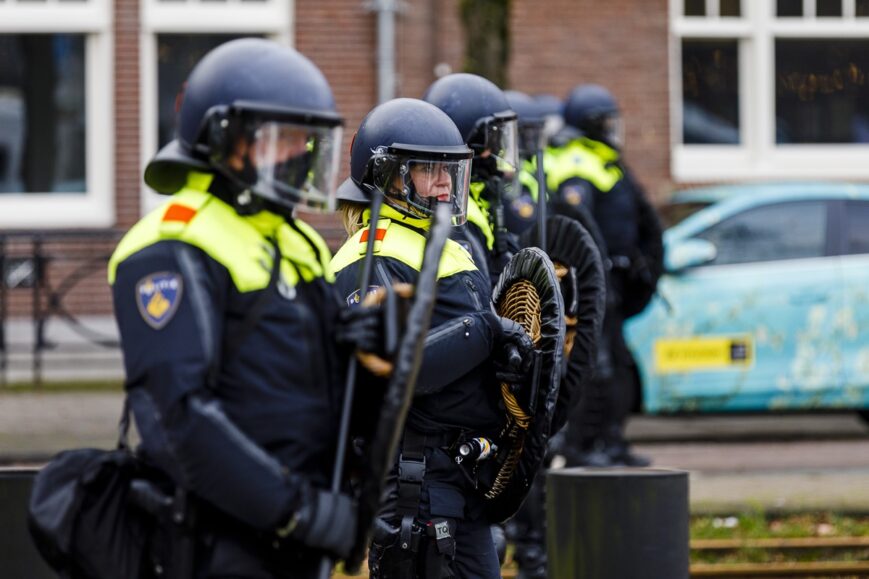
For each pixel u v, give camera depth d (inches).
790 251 661.9
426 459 256.2
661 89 892.0
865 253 665.0
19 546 273.4
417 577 256.2
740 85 914.1
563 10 881.5
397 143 259.0
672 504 301.6
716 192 691.4
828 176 917.8
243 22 866.1
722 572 426.6
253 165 184.1
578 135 531.8
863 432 708.7
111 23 858.1
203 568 184.4
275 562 186.5
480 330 251.9
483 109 314.2
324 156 187.8
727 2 909.2
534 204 408.8
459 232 294.4
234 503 175.5
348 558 185.8
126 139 861.2
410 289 199.5
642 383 656.4
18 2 856.3
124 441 195.8
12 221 853.8
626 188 532.7
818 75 924.0
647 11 890.1
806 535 479.8
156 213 187.9
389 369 191.8
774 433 704.4
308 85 186.7
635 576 299.4
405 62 869.2
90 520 186.5
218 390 182.7
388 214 265.1
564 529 305.6
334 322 192.4
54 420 675.4
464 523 262.4
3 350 805.2
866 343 659.4
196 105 186.1
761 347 656.4
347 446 196.2
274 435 183.5
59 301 813.2
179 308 178.4
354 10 869.2
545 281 263.9
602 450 535.8
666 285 653.9
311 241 195.0
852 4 921.5
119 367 821.2
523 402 257.0
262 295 184.9
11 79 864.3
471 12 719.7
